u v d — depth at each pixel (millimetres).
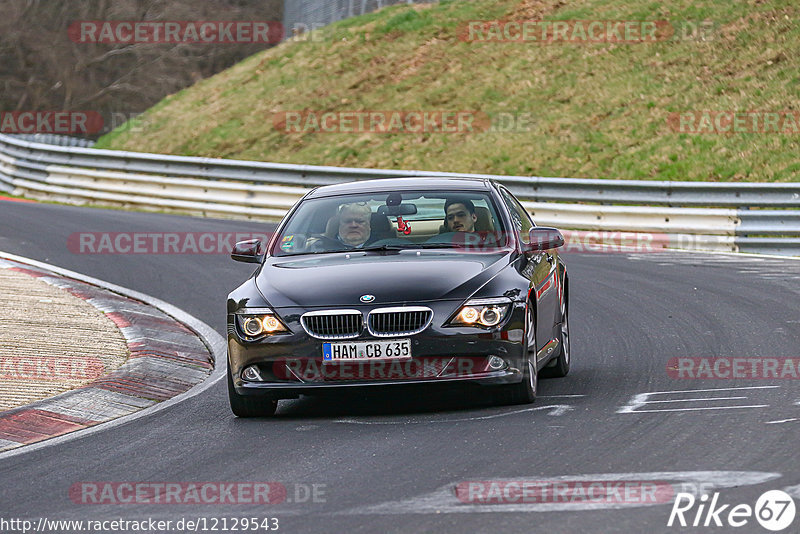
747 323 38625
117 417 28906
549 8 115750
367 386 25562
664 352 34250
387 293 25781
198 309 46719
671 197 66375
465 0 125000
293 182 80688
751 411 24484
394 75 112188
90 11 169250
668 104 91938
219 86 124125
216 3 172875
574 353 35531
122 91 168625
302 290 26406
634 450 21219
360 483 19766
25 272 54000
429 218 29656
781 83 89312
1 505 19750
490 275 26609
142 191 86062
